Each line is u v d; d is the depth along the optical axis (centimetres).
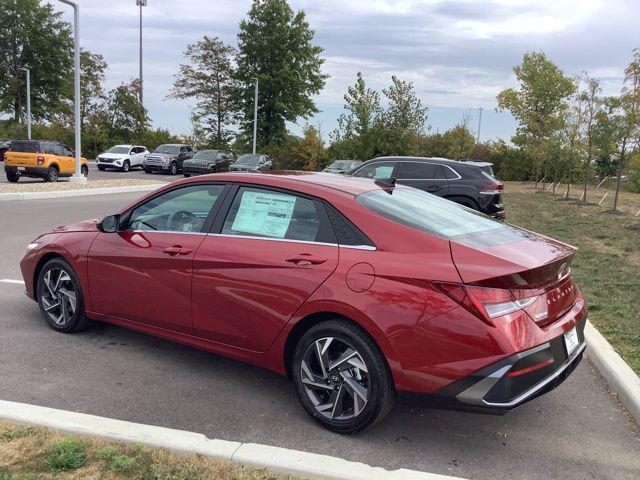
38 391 400
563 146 2477
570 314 361
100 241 477
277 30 4769
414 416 384
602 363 464
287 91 4884
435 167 1227
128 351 484
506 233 391
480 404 309
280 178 410
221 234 411
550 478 314
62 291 511
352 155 3669
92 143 4800
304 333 367
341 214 368
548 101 3600
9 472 289
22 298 628
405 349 322
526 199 2305
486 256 323
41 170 2303
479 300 309
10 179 2347
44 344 493
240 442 334
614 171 3091
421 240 341
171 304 428
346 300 339
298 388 368
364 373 341
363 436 354
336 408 351
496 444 350
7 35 5481
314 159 4056
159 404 389
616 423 382
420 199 429
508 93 3816
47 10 5678
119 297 464
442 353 314
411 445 346
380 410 338
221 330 404
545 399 417
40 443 319
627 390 407
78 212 1405
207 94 5209
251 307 383
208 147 5238
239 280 387
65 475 289
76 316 503
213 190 432
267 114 4956
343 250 356
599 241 1141
